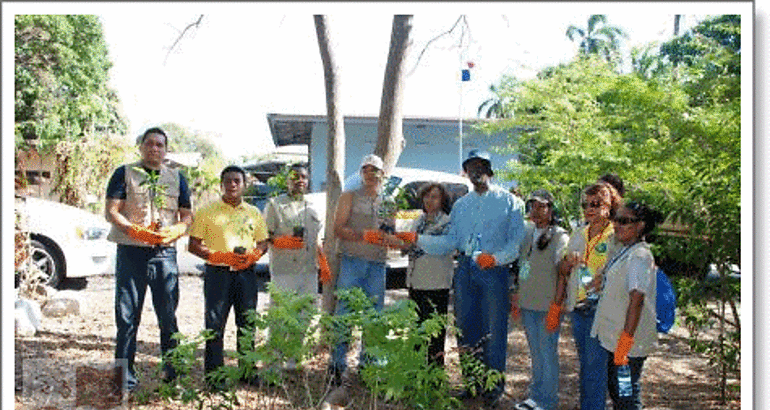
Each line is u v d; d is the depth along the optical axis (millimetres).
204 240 5266
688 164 6270
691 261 5422
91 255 9352
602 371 4496
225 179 5328
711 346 5617
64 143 14688
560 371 6660
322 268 5930
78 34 20812
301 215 5680
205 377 4438
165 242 5016
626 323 3984
